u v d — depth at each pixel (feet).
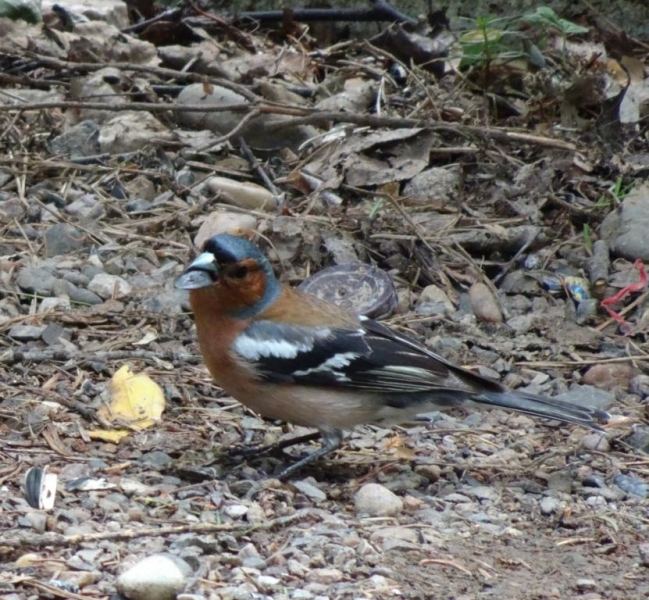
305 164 48.11
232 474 30.07
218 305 29.04
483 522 28.45
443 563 25.91
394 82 54.08
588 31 57.16
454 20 59.57
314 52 57.77
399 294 41.52
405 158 47.60
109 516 26.66
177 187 46.14
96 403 33.19
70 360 35.45
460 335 39.70
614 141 49.06
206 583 23.80
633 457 32.83
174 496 28.19
